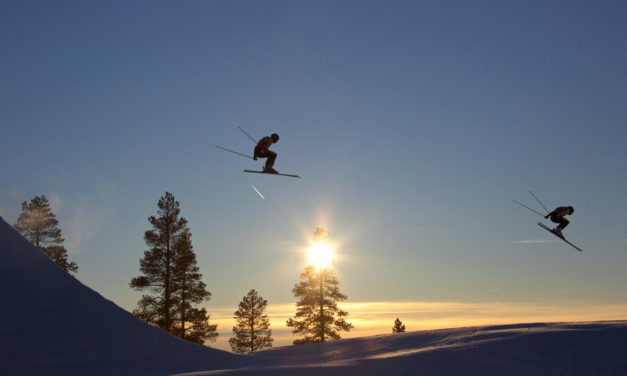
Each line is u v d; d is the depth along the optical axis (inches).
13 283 852.0
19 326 792.3
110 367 786.2
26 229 1763.0
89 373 758.5
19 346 764.6
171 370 808.9
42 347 776.9
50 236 1798.7
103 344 822.5
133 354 825.5
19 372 730.2
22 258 896.3
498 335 844.6
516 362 705.0
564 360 692.7
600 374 642.8
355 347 1000.2
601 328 791.1
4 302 817.5
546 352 724.0
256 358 956.6
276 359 936.9
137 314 1598.2
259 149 714.2
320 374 681.6
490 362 711.7
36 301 844.6
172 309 1635.1
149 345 858.1
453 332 960.3
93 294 911.0
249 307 2134.6
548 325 903.1
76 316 850.1
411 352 799.7
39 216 1777.8
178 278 1659.7
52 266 917.8
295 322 1813.5
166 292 1624.0
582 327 826.2
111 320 873.5
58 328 815.7
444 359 729.0
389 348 925.8
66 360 770.8
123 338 848.3
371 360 757.9
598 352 699.4
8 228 923.4
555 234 970.1
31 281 871.7
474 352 751.7
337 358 897.5
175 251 1667.1
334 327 1792.6
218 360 889.5
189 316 1636.3
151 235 1668.3
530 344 757.3
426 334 992.2
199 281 1683.1
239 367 824.9
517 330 869.8
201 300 1669.5
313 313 1807.3
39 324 809.5
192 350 895.1
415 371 692.1
